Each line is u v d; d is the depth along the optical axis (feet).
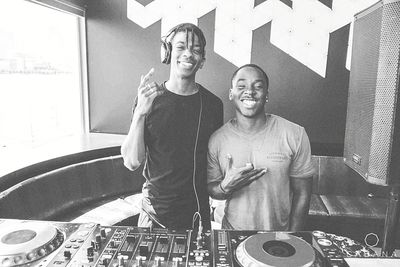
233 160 5.26
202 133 5.68
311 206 10.45
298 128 5.33
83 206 9.53
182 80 5.60
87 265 3.42
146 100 5.25
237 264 3.42
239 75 5.20
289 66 11.79
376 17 4.03
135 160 5.56
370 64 4.18
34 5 10.27
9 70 9.71
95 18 12.34
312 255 3.43
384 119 3.91
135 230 4.19
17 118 10.18
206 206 5.89
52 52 11.50
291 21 11.58
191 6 11.94
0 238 3.70
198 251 3.71
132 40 12.30
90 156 10.08
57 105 11.98
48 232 3.88
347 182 11.48
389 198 4.20
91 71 12.65
